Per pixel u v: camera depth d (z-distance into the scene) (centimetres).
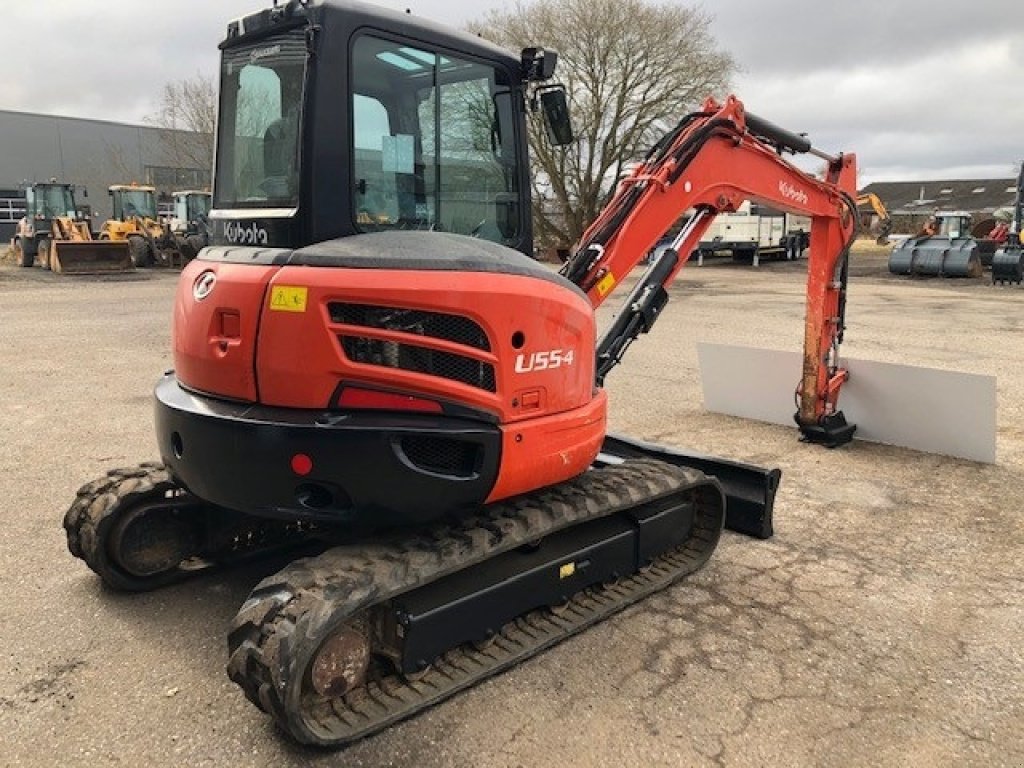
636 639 364
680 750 288
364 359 294
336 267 291
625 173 472
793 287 2272
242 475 303
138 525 387
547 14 2958
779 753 287
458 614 317
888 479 593
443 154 353
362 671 295
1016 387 909
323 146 303
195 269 338
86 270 2378
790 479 591
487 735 294
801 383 672
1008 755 288
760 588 417
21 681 323
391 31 322
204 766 276
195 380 324
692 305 1795
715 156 492
